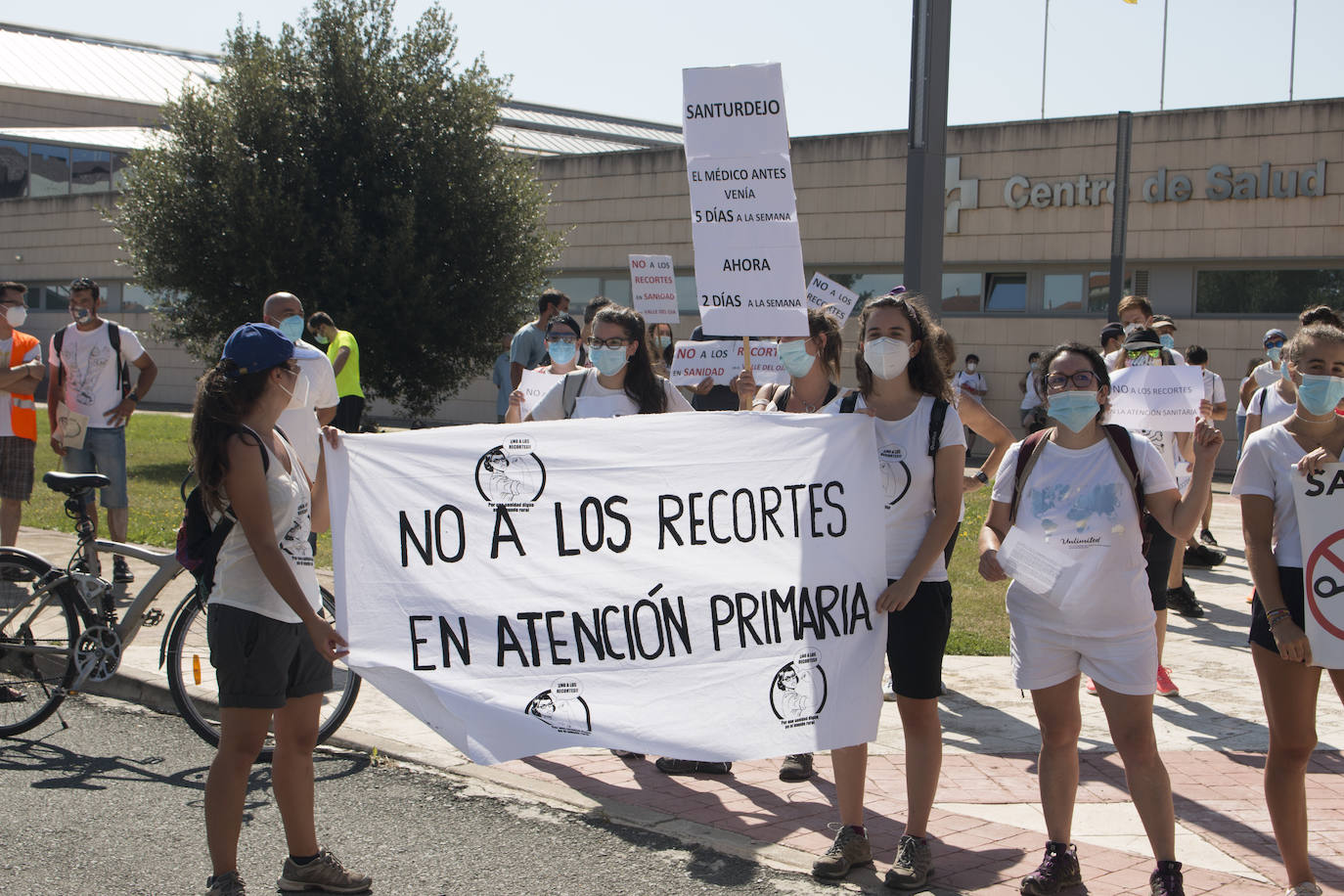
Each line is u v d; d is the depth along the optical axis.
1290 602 4.00
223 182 21.22
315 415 6.93
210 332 22.17
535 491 4.52
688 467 4.55
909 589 4.30
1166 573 6.65
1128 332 7.96
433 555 4.47
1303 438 4.02
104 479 6.07
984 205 25.77
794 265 5.47
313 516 4.54
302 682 4.13
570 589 4.51
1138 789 4.09
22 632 6.00
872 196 26.78
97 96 53.47
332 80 21.92
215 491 3.92
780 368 6.88
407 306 21.81
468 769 5.48
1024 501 4.24
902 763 5.64
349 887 4.18
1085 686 7.11
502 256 22.91
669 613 4.52
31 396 8.82
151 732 6.05
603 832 4.79
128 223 22.11
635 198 30.00
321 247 21.47
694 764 5.55
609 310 5.73
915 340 4.48
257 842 4.63
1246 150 23.47
